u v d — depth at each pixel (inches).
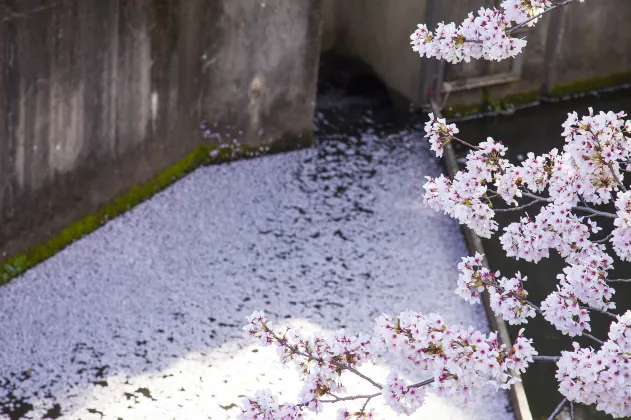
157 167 363.3
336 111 442.0
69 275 312.2
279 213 357.4
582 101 467.8
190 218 350.0
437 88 434.0
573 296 156.9
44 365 270.8
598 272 157.9
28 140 302.0
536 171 177.2
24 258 311.4
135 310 297.4
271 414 158.1
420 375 269.4
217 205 359.6
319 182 381.4
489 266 331.6
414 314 145.9
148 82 345.4
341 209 362.6
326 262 328.5
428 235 347.3
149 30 338.0
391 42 440.5
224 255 329.4
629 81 483.8
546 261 336.5
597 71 472.1
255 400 158.6
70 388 262.4
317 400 157.0
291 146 403.9
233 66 374.9
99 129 329.7
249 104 385.7
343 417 156.9
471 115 448.5
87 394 260.2
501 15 168.2
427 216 360.2
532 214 362.6
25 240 311.3
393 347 144.4
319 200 368.2
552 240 167.3
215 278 316.2
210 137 382.9
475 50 168.9
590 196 173.6
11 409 253.1
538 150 421.7
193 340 285.4
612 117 166.9
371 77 455.2
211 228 344.5
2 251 304.0
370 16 444.8
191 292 308.2
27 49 292.2
